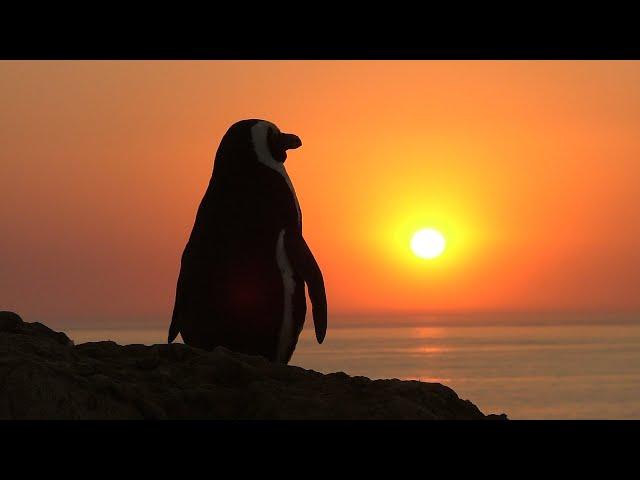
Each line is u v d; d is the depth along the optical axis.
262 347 11.89
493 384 191.25
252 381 8.22
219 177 12.26
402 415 7.69
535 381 199.00
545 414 135.75
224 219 11.92
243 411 7.81
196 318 11.85
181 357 8.64
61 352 8.09
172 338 12.26
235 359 8.38
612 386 181.88
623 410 139.00
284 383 8.29
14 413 7.04
